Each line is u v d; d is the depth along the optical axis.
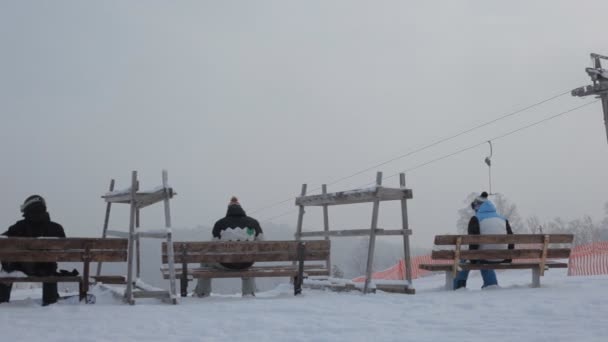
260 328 5.89
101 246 8.23
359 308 7.30
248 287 9.66
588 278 11.93
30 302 8.35
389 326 5.92
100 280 9.98
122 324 6.18
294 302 7.98
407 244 9.58
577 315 6.34
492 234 9.84
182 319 6.48
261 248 9.18
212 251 8.97
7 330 5.85
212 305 7.71
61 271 8.34
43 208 8.45
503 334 5.35
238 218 9.73
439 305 7.50
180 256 8.84
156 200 9.12
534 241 9.84
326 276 10.93
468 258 9.67
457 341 5.07
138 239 10.63
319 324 6.08
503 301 7.61
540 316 6.37
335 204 10.68
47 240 7.99
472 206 10.73
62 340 5.33
